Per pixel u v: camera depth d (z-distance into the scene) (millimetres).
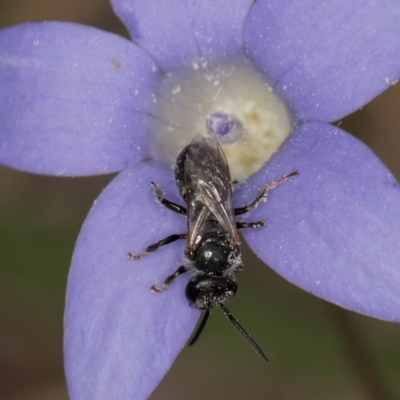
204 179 77
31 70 78
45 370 94
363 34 77
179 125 82
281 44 79
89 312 77
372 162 77
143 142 81
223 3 79
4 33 78
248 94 81
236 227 78
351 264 77
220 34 80
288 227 78
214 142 78
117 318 77
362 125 91
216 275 78
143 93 80
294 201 78
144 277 78
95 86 79
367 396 90
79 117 79
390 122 93
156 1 79
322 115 79
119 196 79
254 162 81
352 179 77
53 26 78
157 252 78
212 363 93
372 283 76
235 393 93
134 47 80
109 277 78
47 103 78
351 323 89
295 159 79
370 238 76
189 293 78
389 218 76
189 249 77
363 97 78
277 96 80
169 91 81
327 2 77
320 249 77
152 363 77
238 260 79
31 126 78
